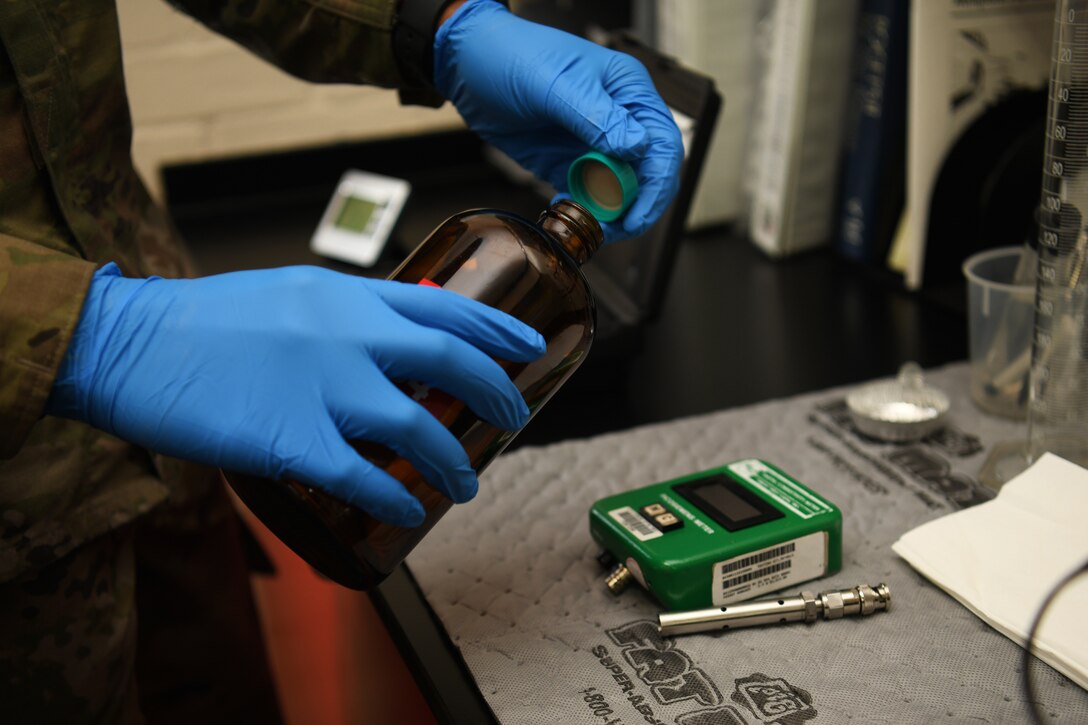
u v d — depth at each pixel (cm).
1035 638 57
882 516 71
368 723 81
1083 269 66
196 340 57
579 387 96
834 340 105
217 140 160
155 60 151
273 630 129
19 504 70
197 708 100
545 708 56
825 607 61
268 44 82
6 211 68
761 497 67
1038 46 101
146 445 58
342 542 55
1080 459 71
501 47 72
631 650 61
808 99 116
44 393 56
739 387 97
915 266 109
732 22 121
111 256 78
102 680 79
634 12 142
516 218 61
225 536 100
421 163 165
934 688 56
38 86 68
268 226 148
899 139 111
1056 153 65
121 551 81
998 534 64
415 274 61
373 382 54
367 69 81
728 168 131
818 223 125
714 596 62
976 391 85
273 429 54
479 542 72
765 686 57
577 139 76
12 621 72
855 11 113
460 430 60
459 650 61
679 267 126
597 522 67
